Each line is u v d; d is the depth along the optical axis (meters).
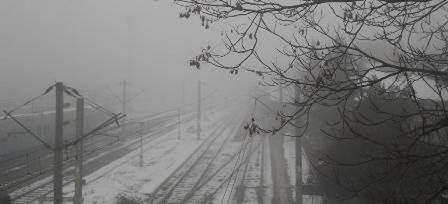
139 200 22.16
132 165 31.70
